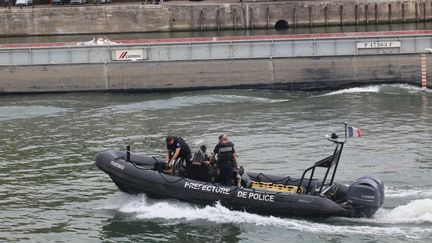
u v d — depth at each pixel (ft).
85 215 96.43
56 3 326.24
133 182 94.79
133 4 321.32
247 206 90.53
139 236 88.74
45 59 188.85
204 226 89.30
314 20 308.81
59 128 148.05
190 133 140.77
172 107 167.32
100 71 188.14
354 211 87.71
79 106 171.32
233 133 139.54
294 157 121.29
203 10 304.91
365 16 309.22
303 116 153.28
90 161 122.52
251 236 86.33
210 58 187.01
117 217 94.07
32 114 163.12
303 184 94.02
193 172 94.32
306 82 186.19
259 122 148.46
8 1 320.29
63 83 188.75
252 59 186.09
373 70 185.06
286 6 307.17
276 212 89.76
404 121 145.48
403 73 184.55
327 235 85.51
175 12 304.50
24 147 133.08
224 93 182.39
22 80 188.55
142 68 187.42
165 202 94.12
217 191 91.61
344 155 121.80
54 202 102.06
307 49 186.09
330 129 140.36
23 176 114.73
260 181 95.71
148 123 151.02
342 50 185.78
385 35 187.62
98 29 302.04
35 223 94.68
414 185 103.14
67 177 113.50
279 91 185.88
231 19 306.35
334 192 91.66
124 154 99.91
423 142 128.77
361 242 83.76
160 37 287.69
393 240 83.66
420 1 311.06
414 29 290.76
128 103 173.88
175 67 187.21
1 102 179.22
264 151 125.49
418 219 88.38
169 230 89.15
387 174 110.22
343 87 186.09
